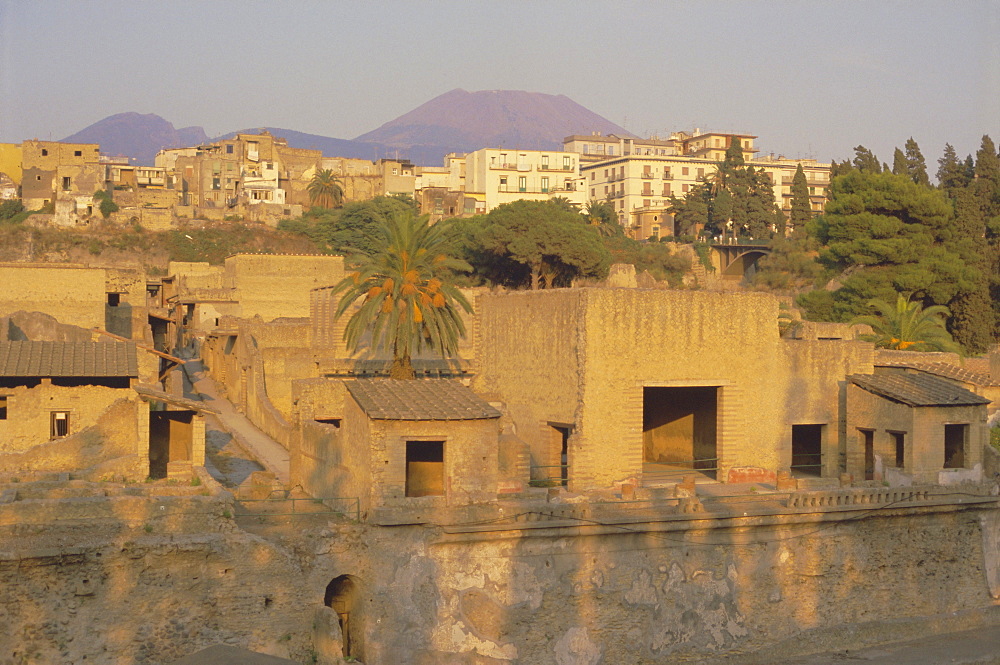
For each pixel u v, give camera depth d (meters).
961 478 47.28
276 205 161.00
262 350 61.31
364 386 39.06
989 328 88.19
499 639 37.44
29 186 153.12
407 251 49.78
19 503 32.78
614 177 198.38
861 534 44.03
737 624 41.25
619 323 45.72
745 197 160.12
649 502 40.47
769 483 48.47
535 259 108.62
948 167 125.75
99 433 43.66
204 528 34.06
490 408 38.25
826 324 67.81
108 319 74.19
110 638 31.97
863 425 49.12
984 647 43.62
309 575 34.97
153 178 170.50
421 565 36.59
